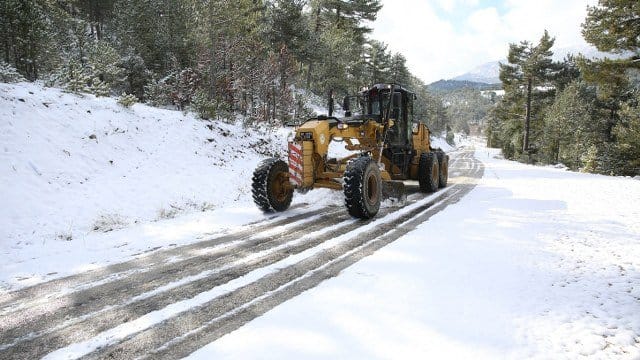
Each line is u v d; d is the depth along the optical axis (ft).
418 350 7.23
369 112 28.60
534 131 122.83
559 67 112.57
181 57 54.44
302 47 86.99
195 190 26.03
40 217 18.35
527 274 11.16
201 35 54.44
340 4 131.64
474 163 68.08
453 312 8.79
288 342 7.57
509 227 17.01
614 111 110.11
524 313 8.73
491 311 8.82
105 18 92.12
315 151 19.75
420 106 213.66
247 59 50.70
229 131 39.17
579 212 20.26
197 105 38.58
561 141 106.01
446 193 28.71
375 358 6.98
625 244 14.25
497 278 10.86
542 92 121.29
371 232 16.37
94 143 25.96
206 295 10.02
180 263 12.58
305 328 8.13
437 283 10.52
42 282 11.12
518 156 103.30
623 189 28.99
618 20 54.03
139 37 55.21
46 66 42.19
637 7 51.13
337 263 12.37
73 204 20.13
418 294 9.80
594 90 121.39
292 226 17.47
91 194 21.61
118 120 29.76
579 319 8.46
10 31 38.09
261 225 17.67
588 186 30.96
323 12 132.16
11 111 23.80
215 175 29.48
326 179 20.18
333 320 8.46
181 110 42.70
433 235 15.75
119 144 27.53
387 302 9.35
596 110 111.45
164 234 16.16
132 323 8.61
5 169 20.17
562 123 102.83
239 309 9.17
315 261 12.59
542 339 7.63
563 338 7.66
